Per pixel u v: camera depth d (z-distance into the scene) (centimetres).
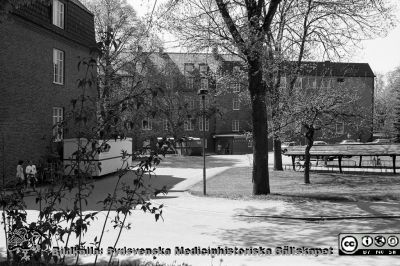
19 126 2288
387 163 3522
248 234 1170
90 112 514
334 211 1464
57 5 2644
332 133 2342
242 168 3391
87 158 503
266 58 1858
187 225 1292
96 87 572
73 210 488
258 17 1786
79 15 2886
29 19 2317
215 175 2925
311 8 2067
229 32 1825
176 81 4728
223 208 1580
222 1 1780
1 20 946
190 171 3347
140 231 1197
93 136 507
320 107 2123
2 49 2159
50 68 2586
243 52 1758
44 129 2520
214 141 6394
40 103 2481
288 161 4303
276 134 2308
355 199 1683
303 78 2648
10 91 2216
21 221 546
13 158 2233
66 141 2308
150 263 802
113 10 4059
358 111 2241
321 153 2866
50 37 2573
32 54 2402
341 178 2517
